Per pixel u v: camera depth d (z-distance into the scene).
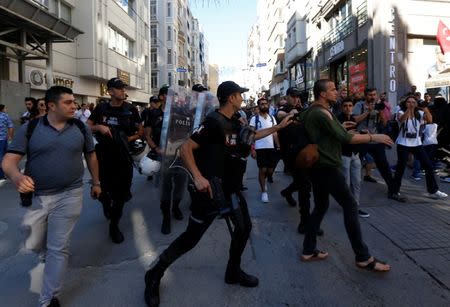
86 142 3.35
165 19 50.62
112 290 3.48
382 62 15.61
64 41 15.94
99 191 3.54
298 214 5.74
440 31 15.72
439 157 8.53
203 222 3.16
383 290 3.38
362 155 6.38
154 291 3.20
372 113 6.54
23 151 3.01
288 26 33.03
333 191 3.71
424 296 3.27
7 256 4.30
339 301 3.22
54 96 3.02
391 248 4.27
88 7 20.95
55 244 3.07
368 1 16.78
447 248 4.21
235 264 3.48
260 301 3.24
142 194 7.30
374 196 6.59
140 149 5.29
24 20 12.95
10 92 13.49
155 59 49.97
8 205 6.47
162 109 5.77
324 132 3.69
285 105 7.12
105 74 22.66
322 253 4.05
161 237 4.86
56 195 3.10
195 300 3.28
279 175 8.95
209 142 3.08
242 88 3.18
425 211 5.62
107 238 4.84
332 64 22.67
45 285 3.02
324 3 22.41
